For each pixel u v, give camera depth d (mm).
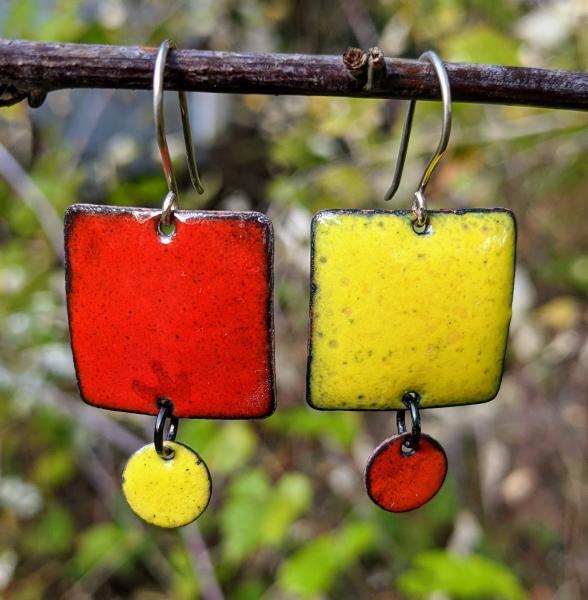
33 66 145
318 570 213
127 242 151
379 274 152
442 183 286
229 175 356
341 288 153
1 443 293
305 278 293
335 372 155
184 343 153
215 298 151
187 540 249
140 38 313
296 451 288
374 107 279
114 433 273
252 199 358
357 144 288
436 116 260
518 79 149
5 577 275
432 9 290
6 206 298
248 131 358
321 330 154
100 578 278
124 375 155
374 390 156
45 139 301
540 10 280
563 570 272
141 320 153
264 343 153
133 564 283
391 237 152
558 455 294
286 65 147
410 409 156
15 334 279
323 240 152
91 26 265
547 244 341
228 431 240
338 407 156
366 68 146
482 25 273
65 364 280
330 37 361
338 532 263
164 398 155
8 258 291
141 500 157
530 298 308
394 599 256
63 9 260
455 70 149
